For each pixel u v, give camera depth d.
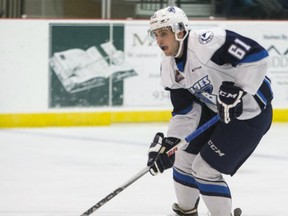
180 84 8.19
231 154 7.83
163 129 17.05
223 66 7.62
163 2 19.09
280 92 18.28
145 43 17.66
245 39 7.50
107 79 17.48
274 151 14.64
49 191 11.16
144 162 13.41
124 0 18.89
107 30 17.39
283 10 19.50
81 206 10.28
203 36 7.59
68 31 17.12
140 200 10.62
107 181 11.86
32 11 18.42
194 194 8.83
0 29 16.67
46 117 17.16
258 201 10.70
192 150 8.54
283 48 18.28
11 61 16.83
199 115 8.48
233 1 19.38
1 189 11.23
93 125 17.47
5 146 14.77
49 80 17.11
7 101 16.91
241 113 7.62
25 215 9.76
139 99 17.73
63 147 14.77
